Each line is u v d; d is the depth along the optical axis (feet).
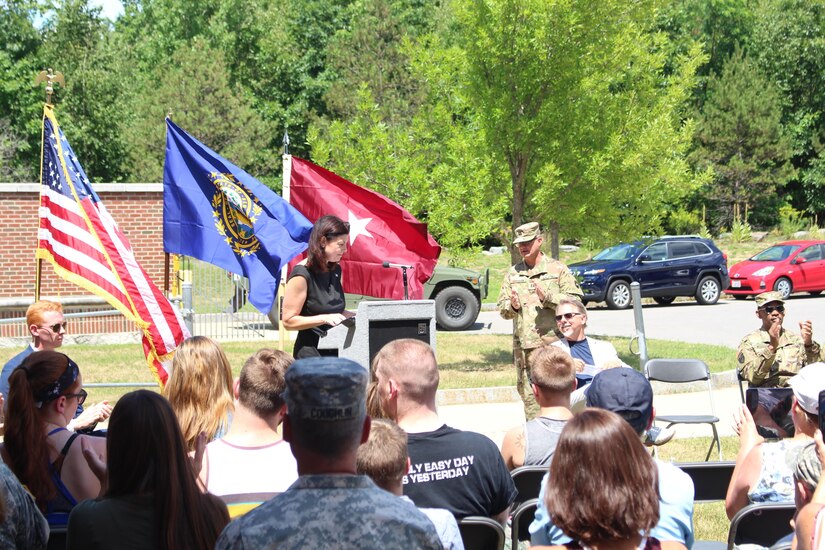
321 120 130.52
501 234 52.24
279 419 13.01
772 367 29.01
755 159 143.64
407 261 31.58
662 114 50.88
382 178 49.37
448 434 13.05
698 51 52.60
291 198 31.68
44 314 20.51
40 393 13.50
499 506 13.25
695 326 70.44
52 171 25.12
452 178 49.75
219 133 121.80
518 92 49.14
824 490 10.85
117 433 9.96
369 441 10.43
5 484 11.15
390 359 13.25
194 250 27.99
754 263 92.79
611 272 84.38
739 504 14.76
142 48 168.66
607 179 49.85
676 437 33.35
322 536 7.34
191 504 10.05
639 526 9.07
